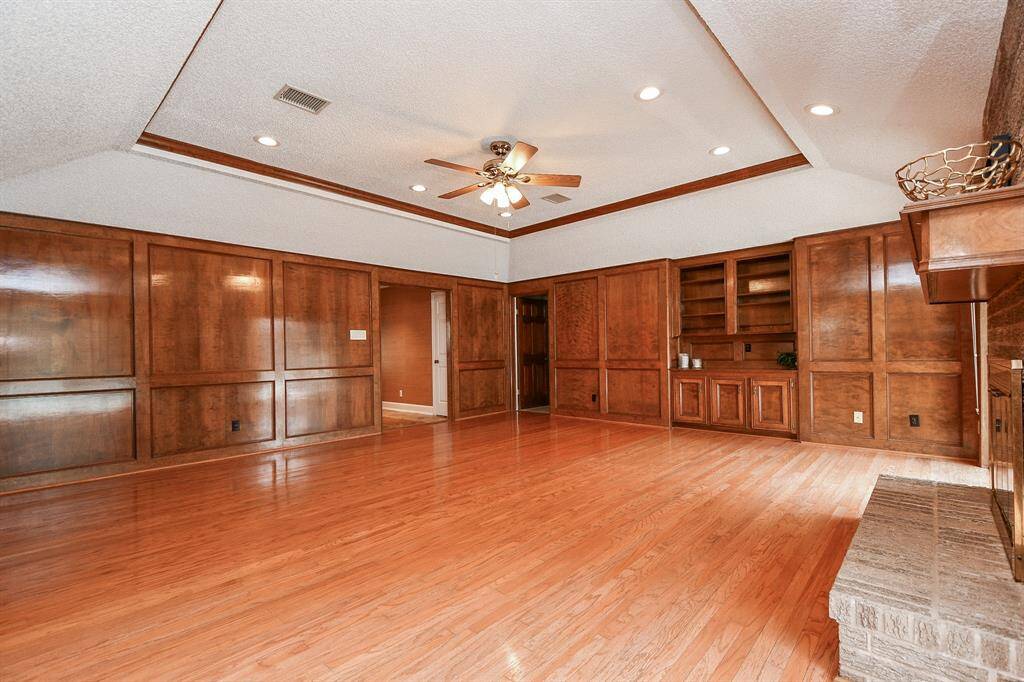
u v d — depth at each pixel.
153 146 3.88
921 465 4.14
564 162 4.61
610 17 2.54
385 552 2.57
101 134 3.34
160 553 2.59
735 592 2.10
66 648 1.76
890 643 1.43
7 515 3.22
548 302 7.71
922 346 4.53
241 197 4.75
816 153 4.09
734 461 4.44
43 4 1.87
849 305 4.92
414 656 1.69
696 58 2.92
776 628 1.83
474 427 6.66
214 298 4.94
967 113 2.82
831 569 2.29
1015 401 1.52
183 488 3.84
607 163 4.64
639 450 4.97
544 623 1.89
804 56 2.44
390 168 4.69
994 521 2.01
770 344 5.94
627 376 6.77
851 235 4.90
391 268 6.58
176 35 2.30
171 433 4.65
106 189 4.05
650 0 2.42
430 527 2.92
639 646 1.73
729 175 4.91
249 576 2.32
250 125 3.73
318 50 2.79
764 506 3.19
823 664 1.61
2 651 1.75
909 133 3.24
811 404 5.17
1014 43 1.84
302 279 5.64
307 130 3.83
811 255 5.15
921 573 1.58
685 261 6.37
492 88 3.24
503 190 4.15
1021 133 1.75
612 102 3.45
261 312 5.29
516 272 8.01
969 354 4.30
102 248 4.25
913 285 4.57
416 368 8.54
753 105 3.50
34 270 3.92
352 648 1.74
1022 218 1.33
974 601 1.42
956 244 1.41
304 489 3.77
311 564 2.44
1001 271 1.47
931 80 2.49
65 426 4.06
